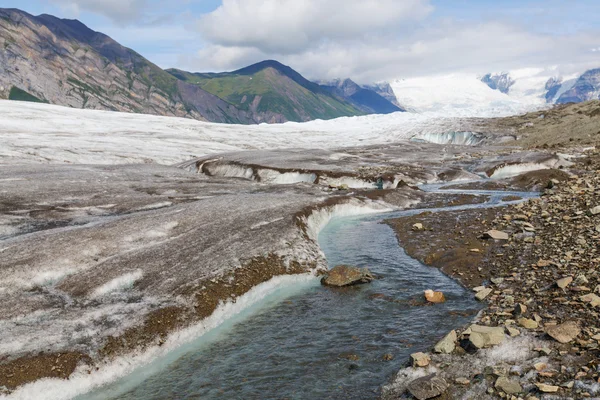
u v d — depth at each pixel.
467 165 55.66
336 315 15.31
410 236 25.22
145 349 13.02
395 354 12.15
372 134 116.25
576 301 13.31
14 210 27.00
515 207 28.86
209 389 11.22
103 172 44.03
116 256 18.88
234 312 15.96
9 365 11.34
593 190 28.78
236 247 20.31
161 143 78.62
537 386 9.45
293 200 31.09
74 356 11.98
